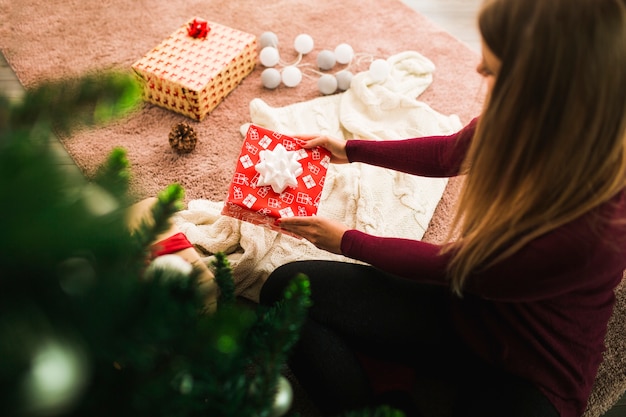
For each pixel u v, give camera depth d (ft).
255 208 3.71
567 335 2.82
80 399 1.39
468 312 2.97
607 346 4.21
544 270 2.46
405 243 3.09
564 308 2.77
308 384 3.20
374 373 3.70
